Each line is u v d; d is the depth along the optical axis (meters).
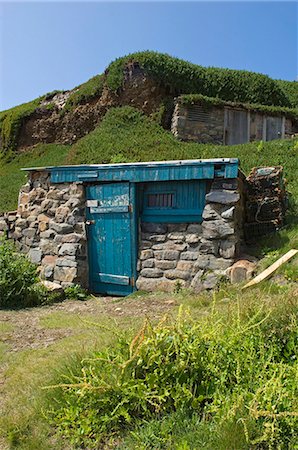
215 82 17.31
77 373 3.14
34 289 6.97
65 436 2.70
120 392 2.77
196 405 2.68
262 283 5.79
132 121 16.09
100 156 13.59
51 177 8.39
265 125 16.19
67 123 19.00
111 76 17.41
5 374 3.69
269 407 2.41
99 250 7.96
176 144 14.29
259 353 2.97
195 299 5.86
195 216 7.15
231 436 2.36
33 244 8.57
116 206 7.73
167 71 16.81
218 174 6.91
